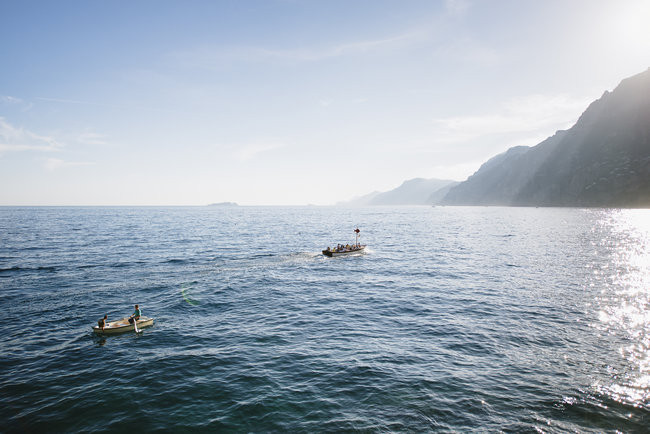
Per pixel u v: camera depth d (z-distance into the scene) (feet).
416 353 59.21
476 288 104.32
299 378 51.08
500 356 57.77
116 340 66.64
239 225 409.90
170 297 96.12
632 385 48.24
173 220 511.81
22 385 49.90
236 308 86.07
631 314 78.74
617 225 336.29
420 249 194.08
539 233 275.39
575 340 64.18
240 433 38.83
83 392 47.85
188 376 52.06
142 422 41.11
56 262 147.33
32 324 75.36
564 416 41.34
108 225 378.94
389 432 38.60
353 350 60.75
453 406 43.50
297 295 98.22
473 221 454.81
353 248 177.88
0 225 362.94
